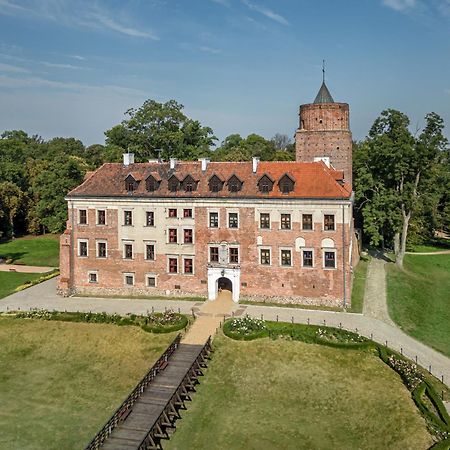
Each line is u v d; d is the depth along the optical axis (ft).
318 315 199.00
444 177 370.73
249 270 214.90
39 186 417.08
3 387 151.94
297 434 124.98
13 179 448.65
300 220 207.41
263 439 123.03
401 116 276.82
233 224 215.31
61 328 192.44
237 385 150.20
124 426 122.31
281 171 217.97
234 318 192.95
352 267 254.88
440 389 142.72
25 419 133.69
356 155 342.64
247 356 166.81
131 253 228.02
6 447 120.88
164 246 223.10
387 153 272.72
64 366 165.89
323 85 293.02
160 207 222.07
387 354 162.61
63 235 231.91
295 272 210.18
